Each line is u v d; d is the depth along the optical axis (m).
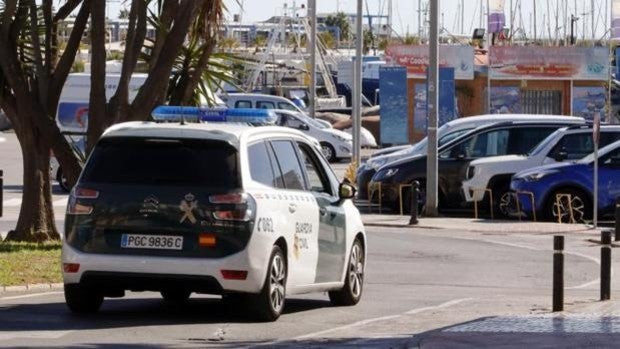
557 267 34.72
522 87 129.88
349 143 122.00
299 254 33.00
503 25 133.62
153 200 30.70
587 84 129.62
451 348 26.78
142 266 30.50
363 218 72.94
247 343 28.16
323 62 179.25
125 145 31.48
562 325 30.72
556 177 69.88
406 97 119.56
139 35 44.72
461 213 77.75
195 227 30.52
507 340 27.88
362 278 38.16
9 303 34.84
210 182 30.78
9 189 90.69
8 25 46.22
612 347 26.72
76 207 31.19
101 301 33.03
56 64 49.28
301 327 31.33
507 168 73.00
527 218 71.69
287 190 32.97
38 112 46.53
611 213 69.88
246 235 30.50
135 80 94.00
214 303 36.31
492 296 40.84
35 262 42.50
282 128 34.22
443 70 114.25
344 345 28.00
